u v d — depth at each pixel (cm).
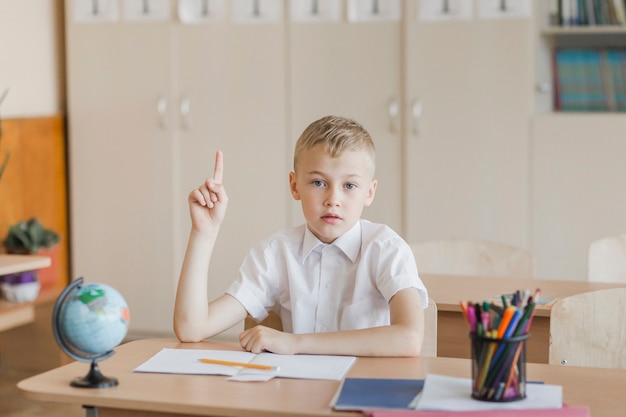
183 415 181
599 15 482
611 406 175
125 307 190
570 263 482
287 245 244
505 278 341
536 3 480
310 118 512
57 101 553
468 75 488
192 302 228
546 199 483
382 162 505
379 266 231
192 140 529
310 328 238
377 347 211
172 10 525
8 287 454
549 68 505
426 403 171
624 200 472
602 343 252
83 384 187
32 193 524
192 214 229
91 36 537
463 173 493
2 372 477
